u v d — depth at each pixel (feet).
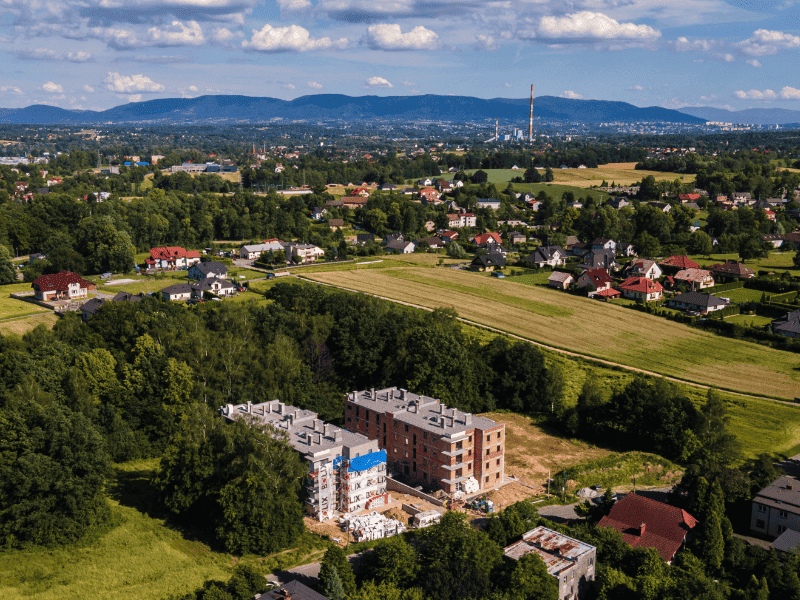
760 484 356.79
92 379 437.17
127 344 506.89
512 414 500.74
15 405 368.27
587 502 348.79
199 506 345.51
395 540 293.23
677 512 316.40
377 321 537.65
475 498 377.71
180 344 467.11
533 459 429.79
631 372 556.10
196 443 349.61
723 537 310.04
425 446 392.06
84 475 334.44
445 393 476.13
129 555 314.55
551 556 285.84
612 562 293.02
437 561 280.51
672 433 431.43
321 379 506.07
